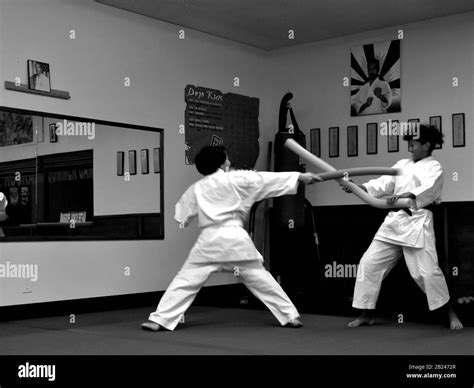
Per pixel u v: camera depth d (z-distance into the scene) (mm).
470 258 5219
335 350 3852
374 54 6973
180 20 6594
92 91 5926
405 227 4719
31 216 5469
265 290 4812
